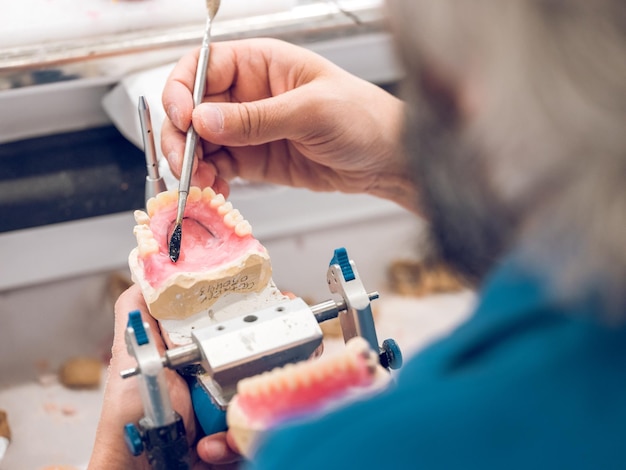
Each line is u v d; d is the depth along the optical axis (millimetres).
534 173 318
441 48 330
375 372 495
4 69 961
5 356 1024
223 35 1033
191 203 708
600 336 335
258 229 1066
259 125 854
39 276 995
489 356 352
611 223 306
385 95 955
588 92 296
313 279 1136
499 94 315
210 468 668
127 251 1021
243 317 590
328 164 981
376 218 1117
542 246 330
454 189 354
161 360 551
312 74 936
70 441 958
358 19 1070
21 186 991
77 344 1048
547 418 330
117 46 1003
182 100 836
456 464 333
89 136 1073
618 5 290
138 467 675
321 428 366
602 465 326
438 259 413
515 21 305
